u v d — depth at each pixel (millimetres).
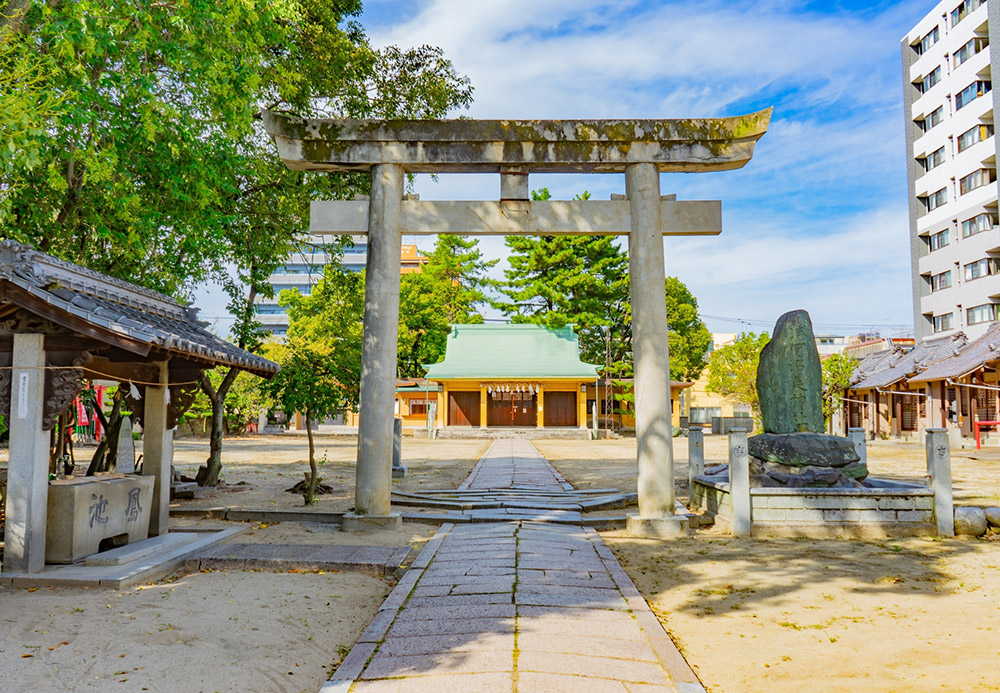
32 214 10586
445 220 10398
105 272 12602
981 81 39375
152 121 10055
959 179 40969
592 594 6383
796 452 10109
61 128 9508
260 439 36531
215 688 4539
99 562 7395
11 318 7156
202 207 11672
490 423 44281
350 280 17656
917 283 44969
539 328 45312
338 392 12539
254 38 11227
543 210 10375
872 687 4543
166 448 9148
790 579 7293
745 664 4934
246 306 16234
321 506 11938
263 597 6656
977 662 4977
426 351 48969
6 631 5531
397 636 5207
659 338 10055
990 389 26969
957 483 15055
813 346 10750
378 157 10406
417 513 10969
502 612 5789
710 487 10891
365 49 15977
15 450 7090
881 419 38281
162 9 10297
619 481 16578
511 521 10414
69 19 8953
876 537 9484
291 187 15461
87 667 4844
